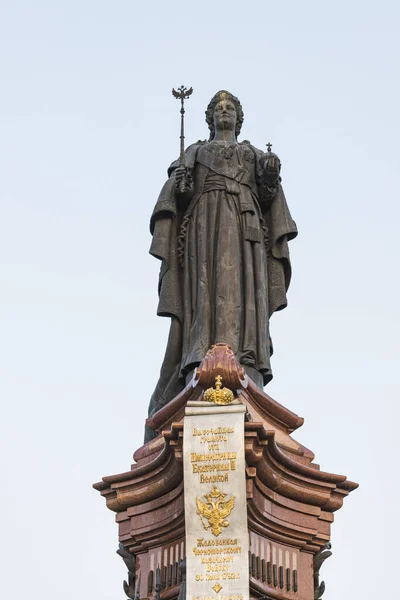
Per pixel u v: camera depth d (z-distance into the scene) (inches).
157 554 1000.9
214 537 941.2
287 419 1030.4
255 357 1042.1
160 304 1066.1
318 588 997.8
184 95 1106.1
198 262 1061.1
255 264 1064.8
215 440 954.1
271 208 1093.8
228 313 1043.9
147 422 1039.6
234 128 1121.4
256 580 964.0
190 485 949.8
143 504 1011.9
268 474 978.7
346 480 1010.1
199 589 932.0
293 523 993.5
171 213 1080.8
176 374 1056.2
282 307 1082.7
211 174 1085.1
